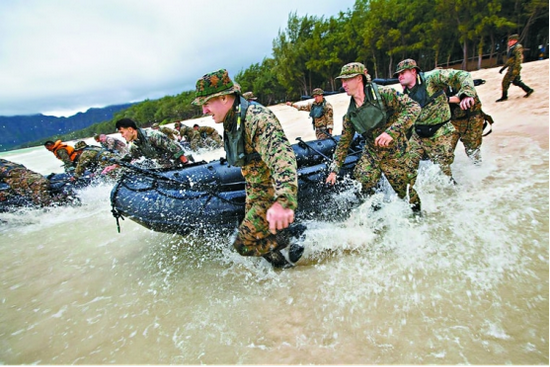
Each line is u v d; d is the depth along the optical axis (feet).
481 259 6.85
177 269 8.64
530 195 9.30
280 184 4.83
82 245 11.46
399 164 8.38
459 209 9.27
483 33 82.43
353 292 6.53
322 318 5.96
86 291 8.16
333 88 136.98
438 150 11.00
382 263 7.38
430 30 93.50
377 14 103.30
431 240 7.91
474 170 12.10
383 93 7.79
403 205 9.20
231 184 9.66
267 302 6.68
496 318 5.32
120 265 9.37
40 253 11.18
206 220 8.43
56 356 5.91
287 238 7.59
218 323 6.25
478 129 11.63
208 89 5.43
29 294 8.32
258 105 5.61
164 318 6.63
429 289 6.24
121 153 22.82
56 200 16.71
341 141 8.77
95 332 6.47
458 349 4.87
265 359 5.23
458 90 10.61
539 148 13.10
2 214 15.94
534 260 6.54
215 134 32.48
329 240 8.58
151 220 8.52
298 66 143.74
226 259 8.78
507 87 23.53
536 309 5.35
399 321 5.58
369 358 4.96
